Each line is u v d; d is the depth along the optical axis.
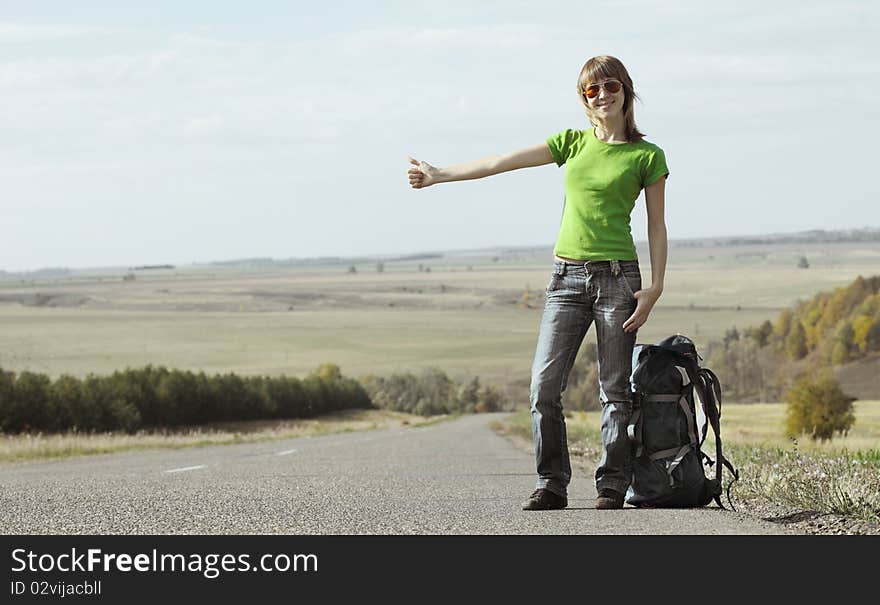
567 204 17.39
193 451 56.50
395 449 54.16
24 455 53.16
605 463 17.50
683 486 17.52
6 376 128.12
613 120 17.02
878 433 164.38
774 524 15.38
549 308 17.45
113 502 19.30
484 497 20.59
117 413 144.62
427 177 17.56
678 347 17.97
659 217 17.05
